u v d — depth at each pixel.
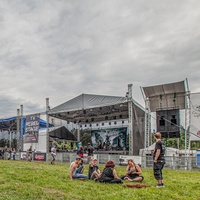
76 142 32.50
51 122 30.64
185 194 7.64
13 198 6.52
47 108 26.78
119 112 29.06
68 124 32.84
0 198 6.49
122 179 10.20
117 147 31.72
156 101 21.38
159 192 7.56
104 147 31.94
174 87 20.03
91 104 23.66
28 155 25.25
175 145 25.05
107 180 9.30
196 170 16.02
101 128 33.53
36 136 26.89
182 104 20.41
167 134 21.11
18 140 29.34
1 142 37.19
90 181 9.77
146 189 7.99
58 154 23.27
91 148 26.38
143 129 23.50
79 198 6.81
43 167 15.91
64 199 6.67
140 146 22.50
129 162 10.41
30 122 27.81
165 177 11.98
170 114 20.84
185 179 11.32
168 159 17.23
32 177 10.30
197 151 16.34
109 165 9.63
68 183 9.04
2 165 16.83
